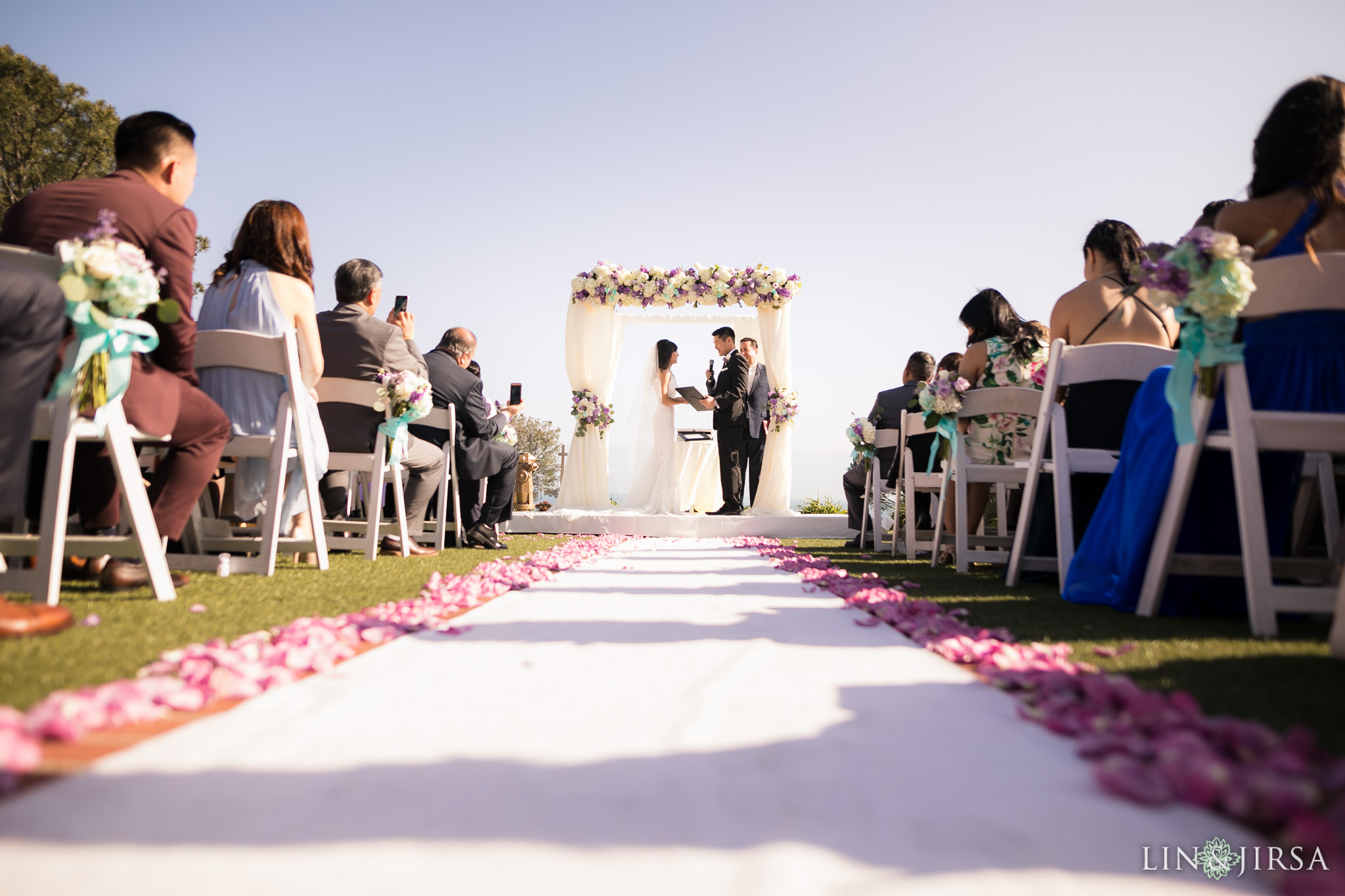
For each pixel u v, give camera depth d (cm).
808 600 295
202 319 371
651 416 1011
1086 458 335
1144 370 326
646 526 926
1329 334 238
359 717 128
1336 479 326
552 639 205
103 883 72
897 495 588
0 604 186
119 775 98
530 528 948
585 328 1056
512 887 72
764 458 1030
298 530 405
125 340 231
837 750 113
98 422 233
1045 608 272
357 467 439
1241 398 223
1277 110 243
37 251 226
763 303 1027
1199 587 265
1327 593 212
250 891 71
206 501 396
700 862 77
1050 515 386
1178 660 174
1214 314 221
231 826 84
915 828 86
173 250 265
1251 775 89
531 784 98
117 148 288
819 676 163
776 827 86
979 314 478
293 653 161
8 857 76
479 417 578
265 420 354
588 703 139
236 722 124
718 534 922
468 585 299
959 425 443
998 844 82
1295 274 219
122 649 171
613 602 285
